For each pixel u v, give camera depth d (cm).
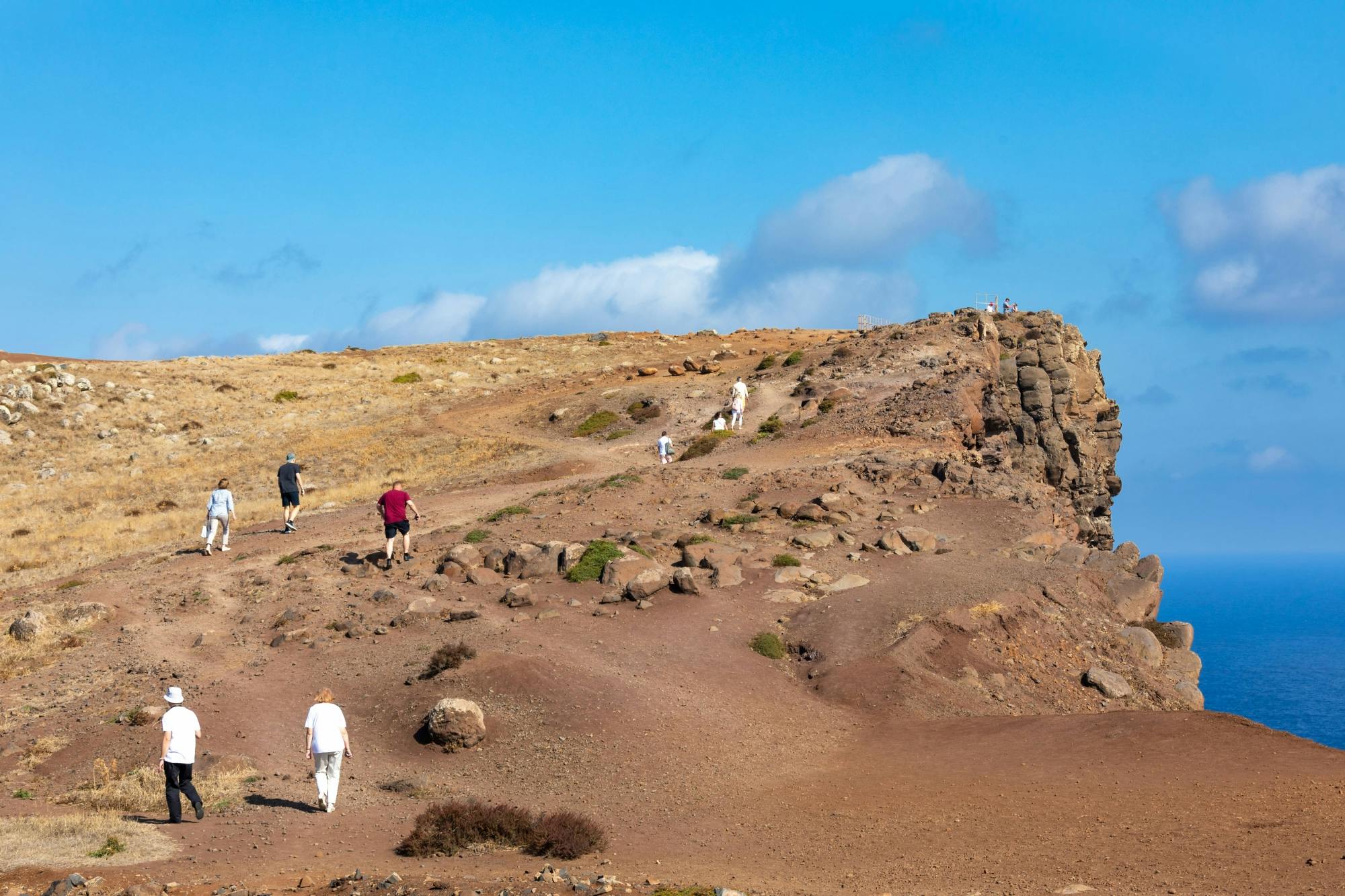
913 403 4941
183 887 1130
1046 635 2391
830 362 6688
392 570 2794
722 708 1923
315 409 7175
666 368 7969
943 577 2577
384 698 1955
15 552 4069
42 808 1498
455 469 5216
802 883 1125
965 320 6850
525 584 2497
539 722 1822
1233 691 16725
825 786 1555
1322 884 976
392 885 1116
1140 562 2967
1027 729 1758
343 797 1555
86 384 7112
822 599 2455
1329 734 12612
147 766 1673
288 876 1175
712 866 1209
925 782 1534
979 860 1173
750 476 3747
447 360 9388
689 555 2684
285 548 3309
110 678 2117
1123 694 2220
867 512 3181
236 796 1547
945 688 2048
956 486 3478
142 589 2828
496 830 1340
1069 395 6394
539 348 10081
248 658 2220
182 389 7544
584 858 1257
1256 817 1224
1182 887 1014
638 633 2258
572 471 4797
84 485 5334
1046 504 3431
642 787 1570
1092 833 1231
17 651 2322
